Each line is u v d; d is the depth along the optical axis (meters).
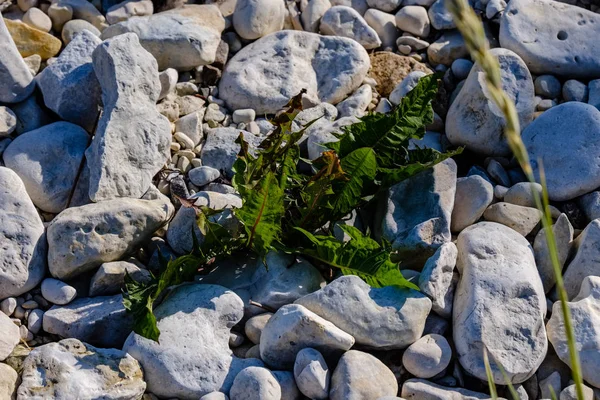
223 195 0.97
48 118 1.03
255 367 0.87
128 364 0.87
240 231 0.95
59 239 0.92
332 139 1.01
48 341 0.90
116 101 0.98
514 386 0.90
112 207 0.93
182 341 0.88
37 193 0.97
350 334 0.90
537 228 0.99
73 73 1.01
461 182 0.99
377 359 0.89
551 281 0.96
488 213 0.99
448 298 0.93
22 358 0.88
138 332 0.87
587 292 0.93
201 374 0.88
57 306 0.92
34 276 0.92
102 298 0.92
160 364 0.87
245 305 0.92
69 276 0.93
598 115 1.02
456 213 0.99
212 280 0.94
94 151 0.97
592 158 1.00
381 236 0.97
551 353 0.92
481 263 0.93
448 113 1.06
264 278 0.93
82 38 1.04
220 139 1.03
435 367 0.89
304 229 0.94
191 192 1.00
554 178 1.01
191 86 1.07
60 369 0.86
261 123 1.06
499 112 1.02
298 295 0.92
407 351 0.90
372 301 0.90
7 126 1.00
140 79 1.00
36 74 1.06
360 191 0.95
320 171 0.93
